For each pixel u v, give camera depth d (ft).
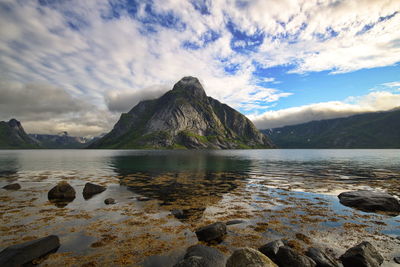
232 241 44.47
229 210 65.62
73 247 41.32
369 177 134.21
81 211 64.39
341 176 139.44
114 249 40.70
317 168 194.80
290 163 258.57
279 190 95.14
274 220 56.65
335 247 42.24
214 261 34.40
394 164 233.35
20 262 34.45
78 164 242.58
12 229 50.11
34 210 65.05
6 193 88.33
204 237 45.27
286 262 35.42
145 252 39.73
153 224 53.88
